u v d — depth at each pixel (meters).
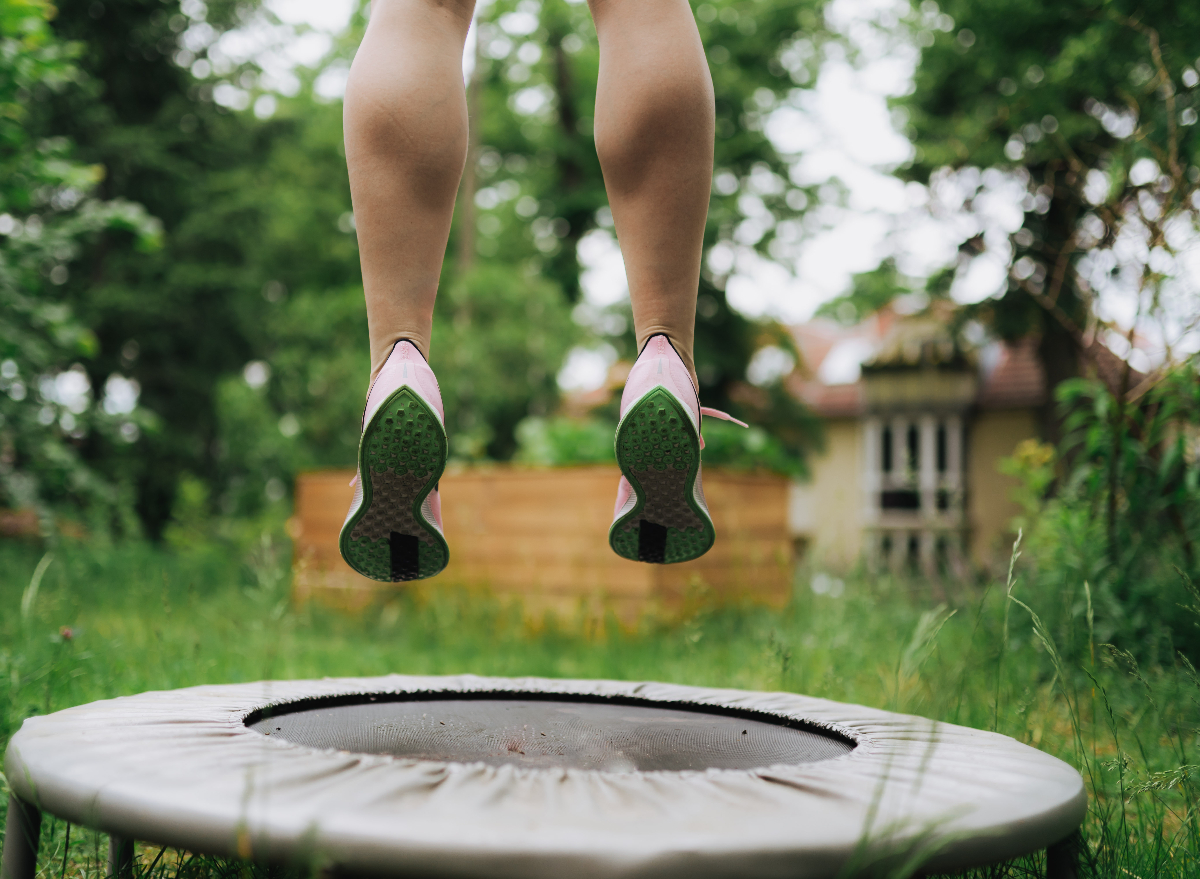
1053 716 2.17
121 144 11.19
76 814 0.87
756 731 1.39
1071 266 3.50
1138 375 3.26
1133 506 3.01
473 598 5.01
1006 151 7.52
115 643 2.79
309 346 10.20
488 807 0.79
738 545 5.18
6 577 5.04
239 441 9.39
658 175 1.12
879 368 16.59
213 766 0.90
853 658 3.11
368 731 1.26
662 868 0.71
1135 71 5.37
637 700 1.68
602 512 4.84
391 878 0.73
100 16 11.14
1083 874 1.20
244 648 3.38
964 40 8.74
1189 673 1.92
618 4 1.15
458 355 9.36
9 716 1.85
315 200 12.41
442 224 1.17
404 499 1.11
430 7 1.20
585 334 11.52
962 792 0.91
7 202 4.73
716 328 15.22
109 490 6.38
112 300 11.33
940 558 4.04
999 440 16.00
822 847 0.75
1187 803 1.49
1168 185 2.83
